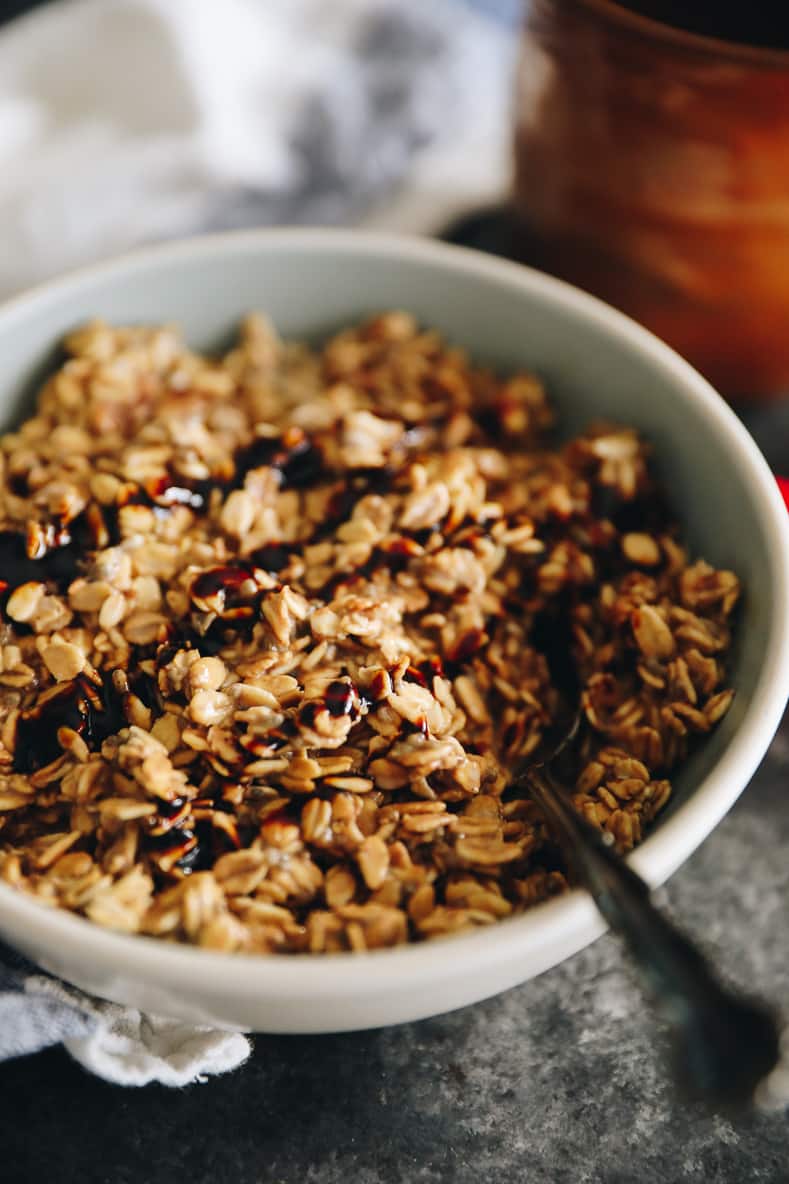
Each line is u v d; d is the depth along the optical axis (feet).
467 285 1.22
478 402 1.22
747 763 0.96
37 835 1.01
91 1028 1.00
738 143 1.15
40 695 1.04
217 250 1.22
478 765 1.03
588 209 1.25
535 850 1.02
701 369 1.33
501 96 1.56
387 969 0.88
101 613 1.05
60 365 1.22
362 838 0.98
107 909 0.94
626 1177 1.02
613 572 1.14
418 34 1.53
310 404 1.19
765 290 1.25
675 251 1.24
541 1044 1.07
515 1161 1.02
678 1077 0.85
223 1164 1.02
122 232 1.44
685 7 1.22
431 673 1.05
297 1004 0.89
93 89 1.45
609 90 1.16
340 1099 1.04
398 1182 1.01
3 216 1.42
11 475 1.15
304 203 1.49
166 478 1.11
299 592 1.07
